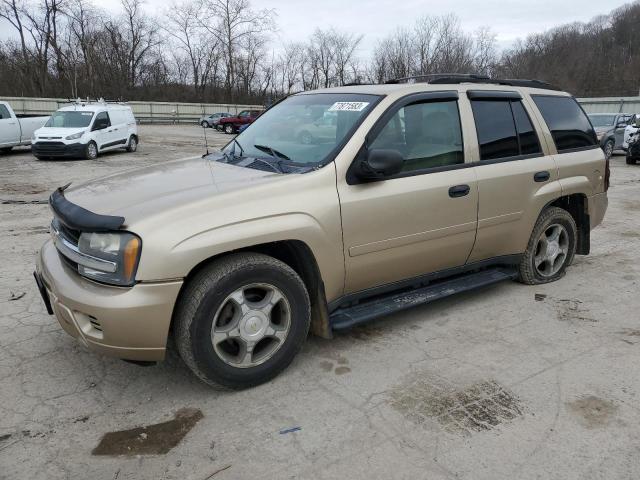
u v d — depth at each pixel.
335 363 3.46
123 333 2.70
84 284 2.80
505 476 2.43
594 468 2.49
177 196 2.95
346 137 3.40
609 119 19.72
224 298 2.89
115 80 57.56
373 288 3.65
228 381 3.02
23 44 51.66
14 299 4.48
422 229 3.68
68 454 2.56
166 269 2.68
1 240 6.52
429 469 2.47
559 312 4.34
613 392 3.14
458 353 3.61
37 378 3.24
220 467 2.48
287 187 3.10
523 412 2.93
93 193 3.21
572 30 72.81
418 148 3.70
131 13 57.94
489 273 4.45
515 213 4.32
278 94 64.56
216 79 62.81
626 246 6.53
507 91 4.42
